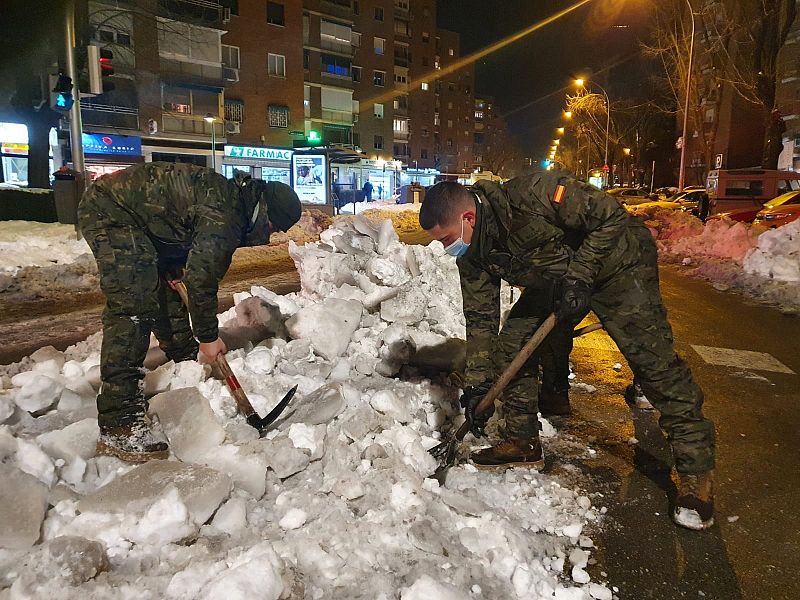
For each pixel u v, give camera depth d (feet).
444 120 283.38
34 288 26.22
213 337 8.82
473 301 8.93
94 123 97.35
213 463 7.82
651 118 164.76
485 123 341.00
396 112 220.23
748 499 8.68
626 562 7.17
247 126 122.21
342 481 7.40
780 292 25.66
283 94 126.62
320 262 15.93
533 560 6.86
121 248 8.44
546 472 9.36
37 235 38.09
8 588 5.72
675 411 8.02
